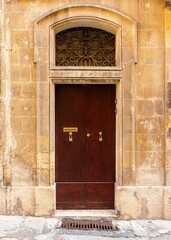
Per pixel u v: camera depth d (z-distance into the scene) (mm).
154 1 6543
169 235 5703
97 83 6691
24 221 6207
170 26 6523
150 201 6504
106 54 6895
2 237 5449
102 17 6473
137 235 5684
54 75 6488
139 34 6547
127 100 6527
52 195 6484
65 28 6754
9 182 6527
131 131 6516
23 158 6543
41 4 6488
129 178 6527
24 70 6523
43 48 6480
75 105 6941
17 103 6535
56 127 6895
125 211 6461
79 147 6926
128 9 6531
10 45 6512
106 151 6926
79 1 6469
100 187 6891
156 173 6570
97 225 6145
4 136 6527
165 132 6543
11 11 6500
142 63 6562
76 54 6895
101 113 6949
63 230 5848
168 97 6535
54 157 6711
